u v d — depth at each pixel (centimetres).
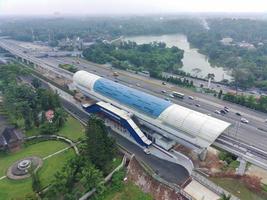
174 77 17925
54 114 11719
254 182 7688
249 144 8831
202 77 19650
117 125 11250
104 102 12319
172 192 7662
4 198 7312
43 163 8838
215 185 7631
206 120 8831
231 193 7369
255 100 13450
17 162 8944
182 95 14075
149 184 8100
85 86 13788
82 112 13138
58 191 7175
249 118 11612
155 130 10275
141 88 15638
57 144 10100
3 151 9506
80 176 7600
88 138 8212
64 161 8938
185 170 8706
